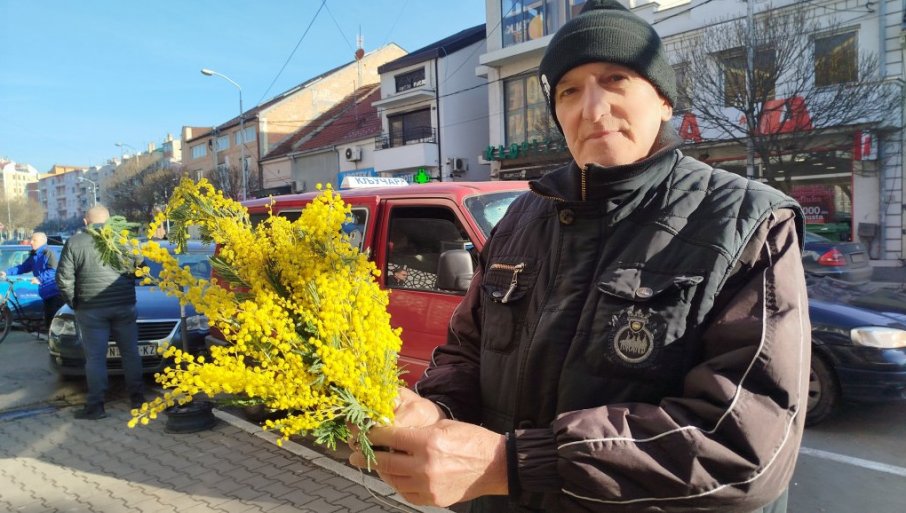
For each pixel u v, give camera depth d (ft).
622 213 3.74
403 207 12.73
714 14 45.60
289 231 3.76
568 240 3.95
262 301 3.44
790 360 3.00
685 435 2.90
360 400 3.43
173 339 20.13
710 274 3.26
